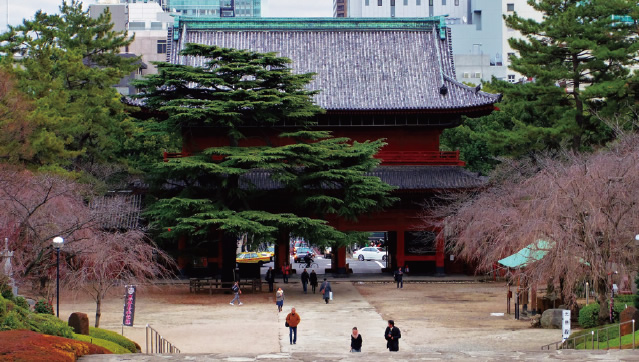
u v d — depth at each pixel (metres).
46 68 71.75
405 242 84.81
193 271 80.88
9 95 55.53
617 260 41.84
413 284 75.38
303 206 70.88
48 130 64.12
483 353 28.55
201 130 81.44
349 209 68.62
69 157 69.88
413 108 79.44
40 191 47.25
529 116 90.44
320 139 82.56
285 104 67.06
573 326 45.91
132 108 77.94
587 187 41.88
